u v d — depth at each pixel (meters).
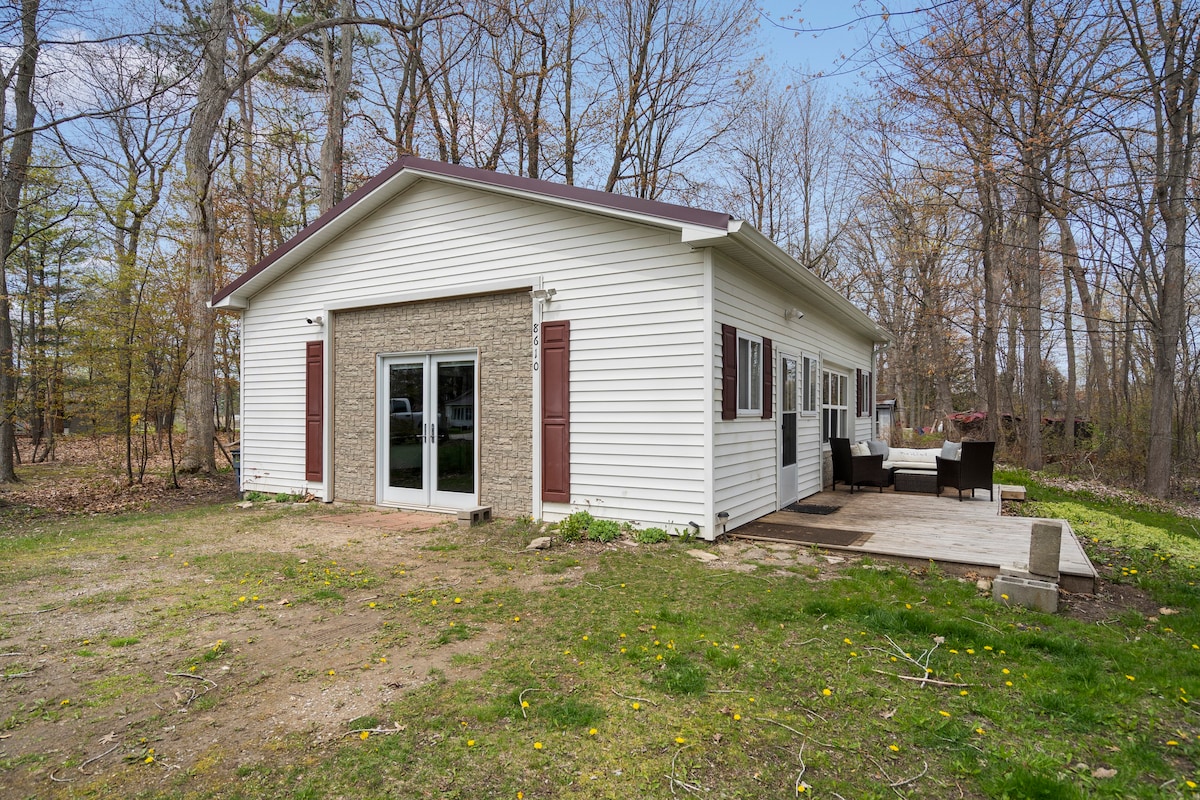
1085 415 19.28
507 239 7.43
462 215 7.77
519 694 2.99
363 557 5.89
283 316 9.49
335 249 8.92
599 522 6.61
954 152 11.93
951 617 4.08
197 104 11.25
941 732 2.65
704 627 3.88
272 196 18.23
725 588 4.75
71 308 10.16
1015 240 16.62
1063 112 9.49
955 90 10.96
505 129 18.42
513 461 7.48
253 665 3.40
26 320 12.41
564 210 7.04
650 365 6.50
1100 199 9.16
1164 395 11.21
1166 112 10.13
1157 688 3.09
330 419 9.02
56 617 4.21
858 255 25.28
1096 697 2.99
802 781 2.31
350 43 15.34
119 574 5.31
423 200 8.09
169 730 2.71
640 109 19.00
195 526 7.50
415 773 2.37
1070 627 3.97
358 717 2.80
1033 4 9.96
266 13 15.71
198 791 2.26
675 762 2.44
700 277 6.22
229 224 15.36
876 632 3.82
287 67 17.48
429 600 4.54
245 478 9.98
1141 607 4.50
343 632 3.91
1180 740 2.63
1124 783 2.32
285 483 9.49
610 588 4.77
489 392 7.66
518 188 6.94
